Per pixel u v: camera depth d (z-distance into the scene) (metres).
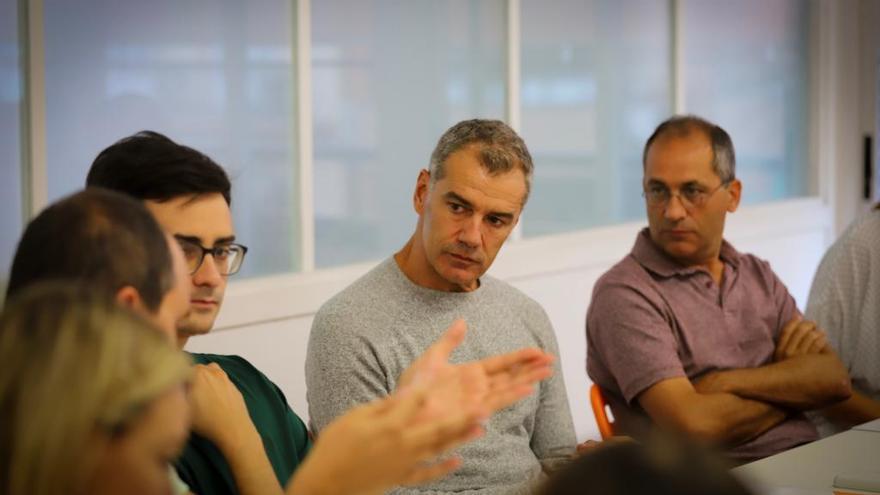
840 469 2.95
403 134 5.46
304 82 4.99
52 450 1.03
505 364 1.60
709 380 3.54
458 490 2.89
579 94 6.36
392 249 5.47
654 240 3.71
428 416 1.37
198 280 2.25
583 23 6.36
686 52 6.99
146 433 1.06
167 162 2.23
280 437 2.55
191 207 2.24
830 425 3.93
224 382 2.30
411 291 2.95
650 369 3.49
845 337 4.16
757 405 3.54
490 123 2.91
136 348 1.07
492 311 3.05
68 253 1.56
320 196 5.12
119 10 4.36
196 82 4.64
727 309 3.69
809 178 8.02
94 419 1.03
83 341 1.06
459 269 2.87
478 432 1.42
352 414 1.38
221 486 2.30
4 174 4.10
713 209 3.63
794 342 3.72
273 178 4.93
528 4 6.02
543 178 6.17
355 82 5.23
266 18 4.87
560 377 3.19
